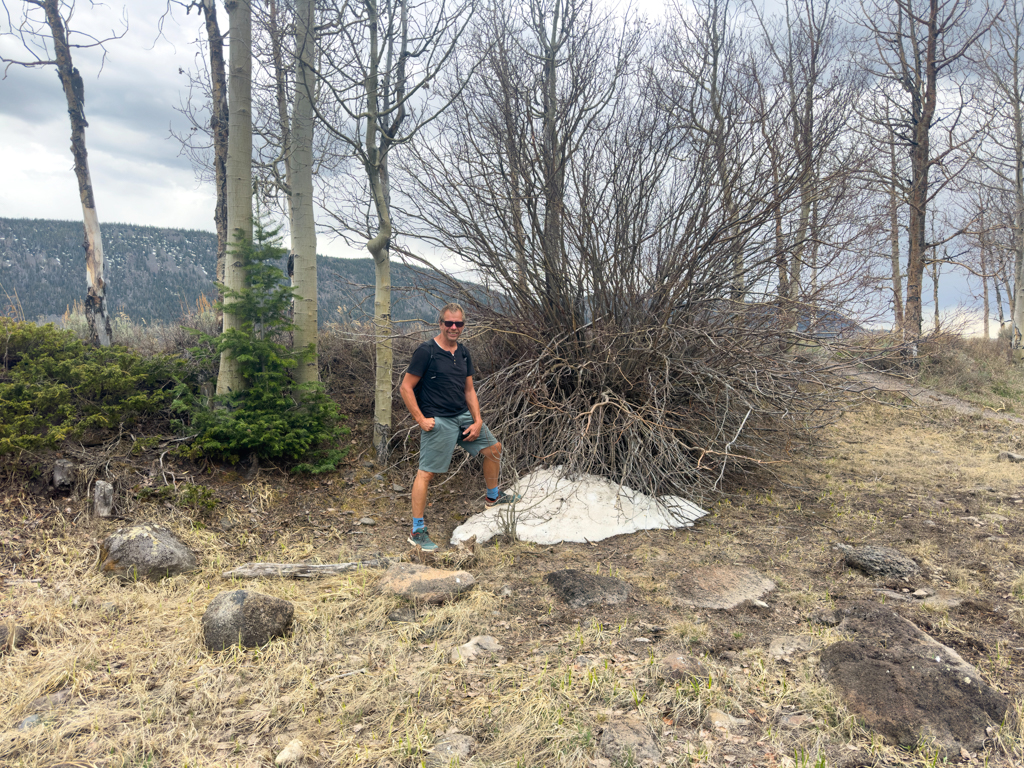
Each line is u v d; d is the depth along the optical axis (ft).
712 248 18.57
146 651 9.21
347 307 23.63
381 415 19.65
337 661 9.01
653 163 18.84
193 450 16.22
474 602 10.96
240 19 16.96
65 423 15.11
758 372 18.76
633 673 8.46
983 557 13.15
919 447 25.38
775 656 8.98
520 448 18.69
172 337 23.00
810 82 20.24
